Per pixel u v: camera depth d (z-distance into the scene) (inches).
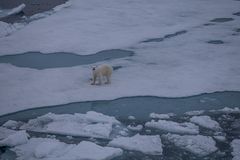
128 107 1035.9
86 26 1893.5
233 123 944.9
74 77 1238.3
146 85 1170.0
